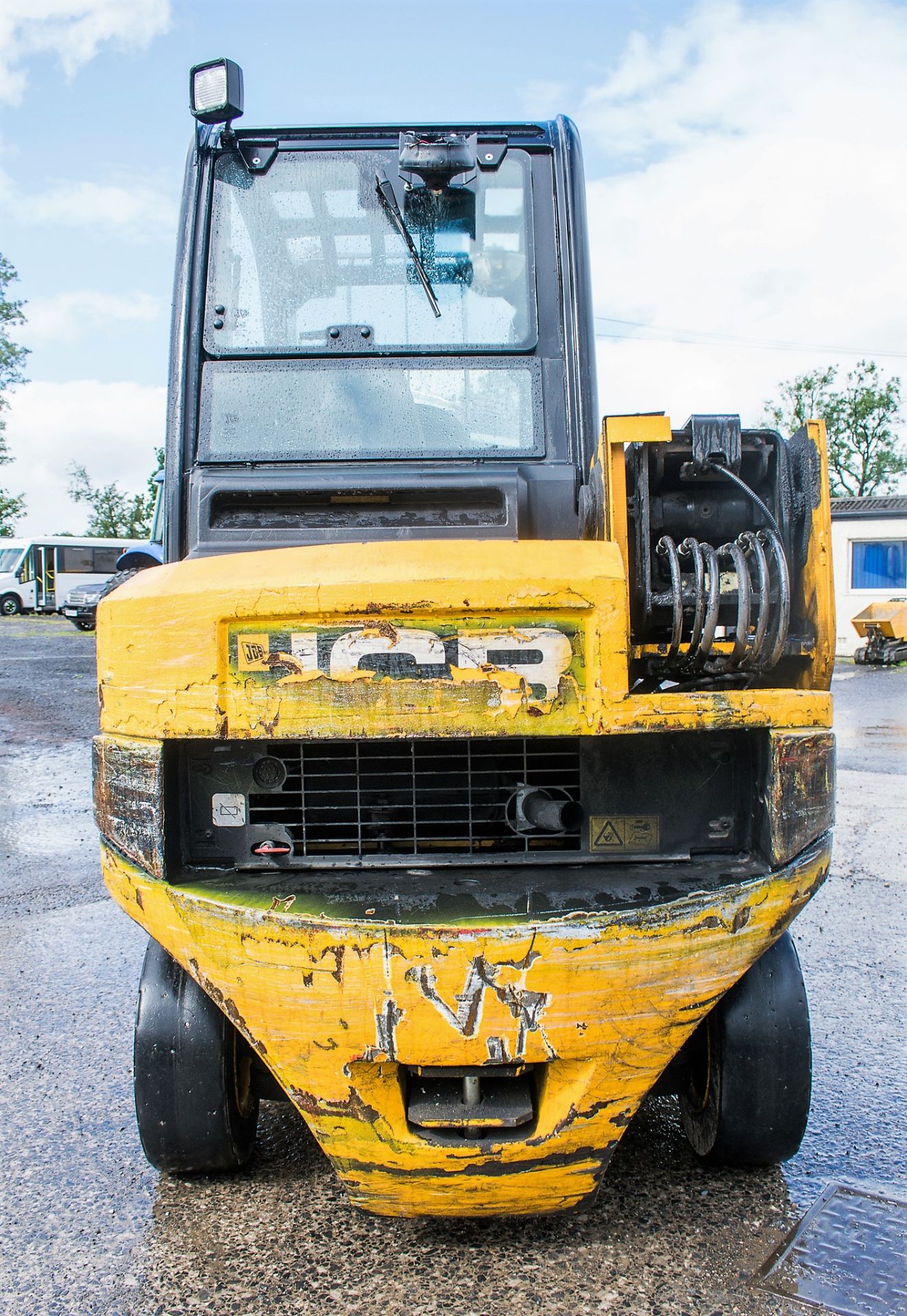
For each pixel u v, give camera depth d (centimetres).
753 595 249
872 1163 306
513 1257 263
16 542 3934
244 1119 304
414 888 244
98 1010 433
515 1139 238
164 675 245
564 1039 229
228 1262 264
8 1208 291
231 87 319
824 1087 354
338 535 291
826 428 265
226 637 239
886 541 2680
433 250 327
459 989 225
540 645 234
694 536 275
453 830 261
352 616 234
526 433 316
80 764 1045
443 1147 238
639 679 283
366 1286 253
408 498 294
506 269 327
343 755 259
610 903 232
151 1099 286
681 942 233
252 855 258
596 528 274
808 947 495
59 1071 377
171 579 254
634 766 258
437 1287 252
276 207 329
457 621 233
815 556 264
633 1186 296
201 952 242
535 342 322
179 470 307
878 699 1622
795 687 281
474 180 330
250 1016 239
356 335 321
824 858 255
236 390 316
